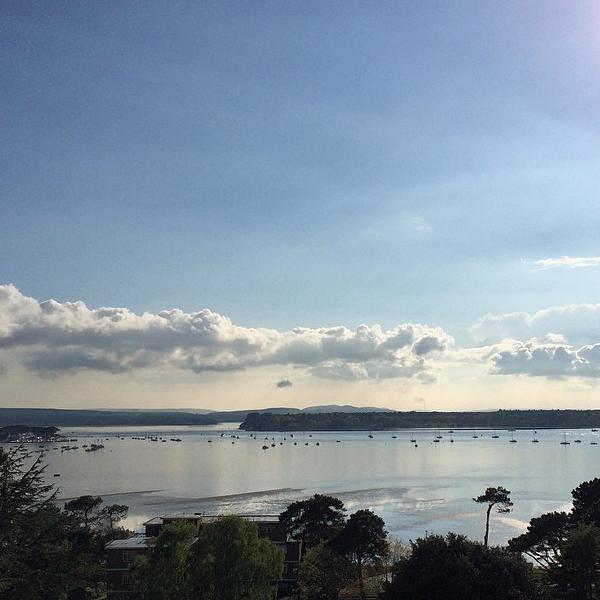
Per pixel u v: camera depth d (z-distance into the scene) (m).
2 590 45.25
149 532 112.56
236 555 72.88
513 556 64.00
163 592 70.00
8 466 51.06
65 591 48.47
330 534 113.88
